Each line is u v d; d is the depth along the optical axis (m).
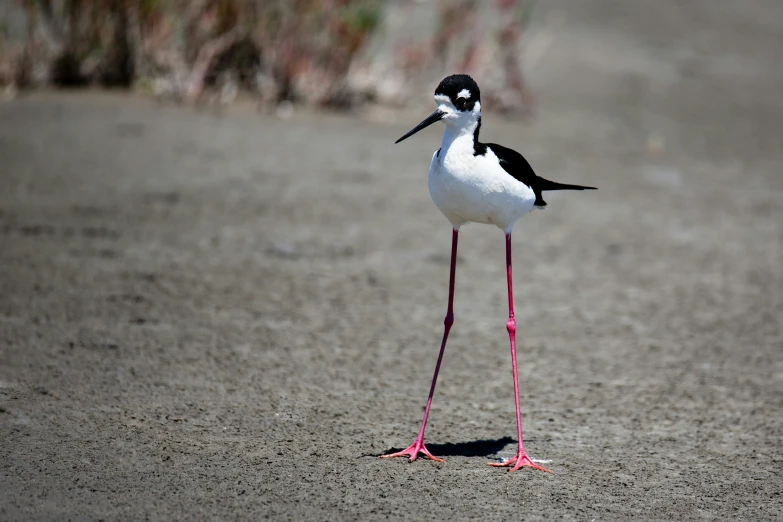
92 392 8.41
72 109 18.16
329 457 7.48
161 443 7.54
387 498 6.80
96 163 15.30
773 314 11.45
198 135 17.41
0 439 7.39
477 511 6.65
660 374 9.70
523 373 9.63
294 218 13.93
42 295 10.50
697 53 27.47
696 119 21.58
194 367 9.15
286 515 6.45
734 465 7.67
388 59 22.31
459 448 7.84
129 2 19.20
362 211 14.50
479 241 13.89
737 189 16.73
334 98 20.25
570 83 23.61
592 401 9.00
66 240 12.22
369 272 12.27
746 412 8.81
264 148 17.08
